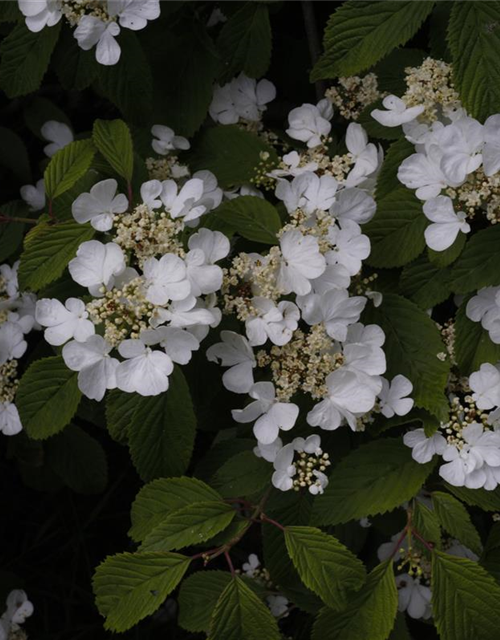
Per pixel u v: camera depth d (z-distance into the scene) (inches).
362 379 44.1
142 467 44.9
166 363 42.7
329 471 47.0
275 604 52.0
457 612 44.1
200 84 49.5
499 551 46.9
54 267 44.4
